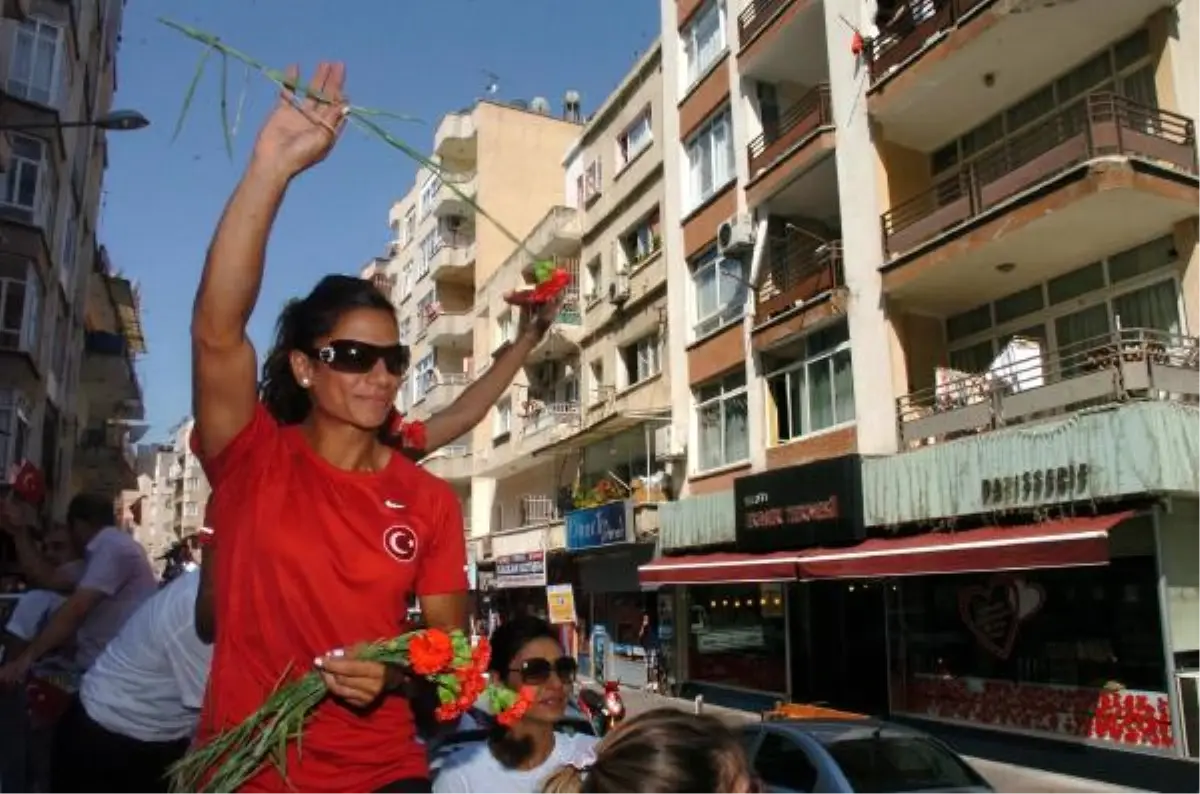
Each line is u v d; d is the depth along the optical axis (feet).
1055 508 41.37
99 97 106.93
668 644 73.92
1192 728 37.83
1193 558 39.81
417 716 8.17
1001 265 49.62
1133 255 46.68
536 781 11.28
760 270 65.98
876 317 54.80
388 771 7.32
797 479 56.18
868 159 56.34
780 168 63.31
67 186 85.61
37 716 17.17
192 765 7.07
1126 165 40.96
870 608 56.59
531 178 129.90
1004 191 47.32
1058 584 44.09
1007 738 45.27
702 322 73.67
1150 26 45.44
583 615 89.97
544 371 108.06
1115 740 40.40
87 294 109.60
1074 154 43.50
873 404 54.29
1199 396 41.27
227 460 7.39
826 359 59.62
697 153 76.33
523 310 12.75
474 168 137.49
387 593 7.32
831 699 58.34
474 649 7.13
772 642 63.10
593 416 89.51
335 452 7.72
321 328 7.74
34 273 74.13
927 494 47.75
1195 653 39.17
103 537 15.55
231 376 7.22
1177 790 37.42
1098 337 43.68
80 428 134.62
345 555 7.23
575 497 89.15
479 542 110.93
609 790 5.60
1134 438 37.88
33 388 75.41
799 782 23.95
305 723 7.09
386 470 7.94
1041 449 41.83
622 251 90.74
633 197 88.17
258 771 6.98
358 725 7.21
